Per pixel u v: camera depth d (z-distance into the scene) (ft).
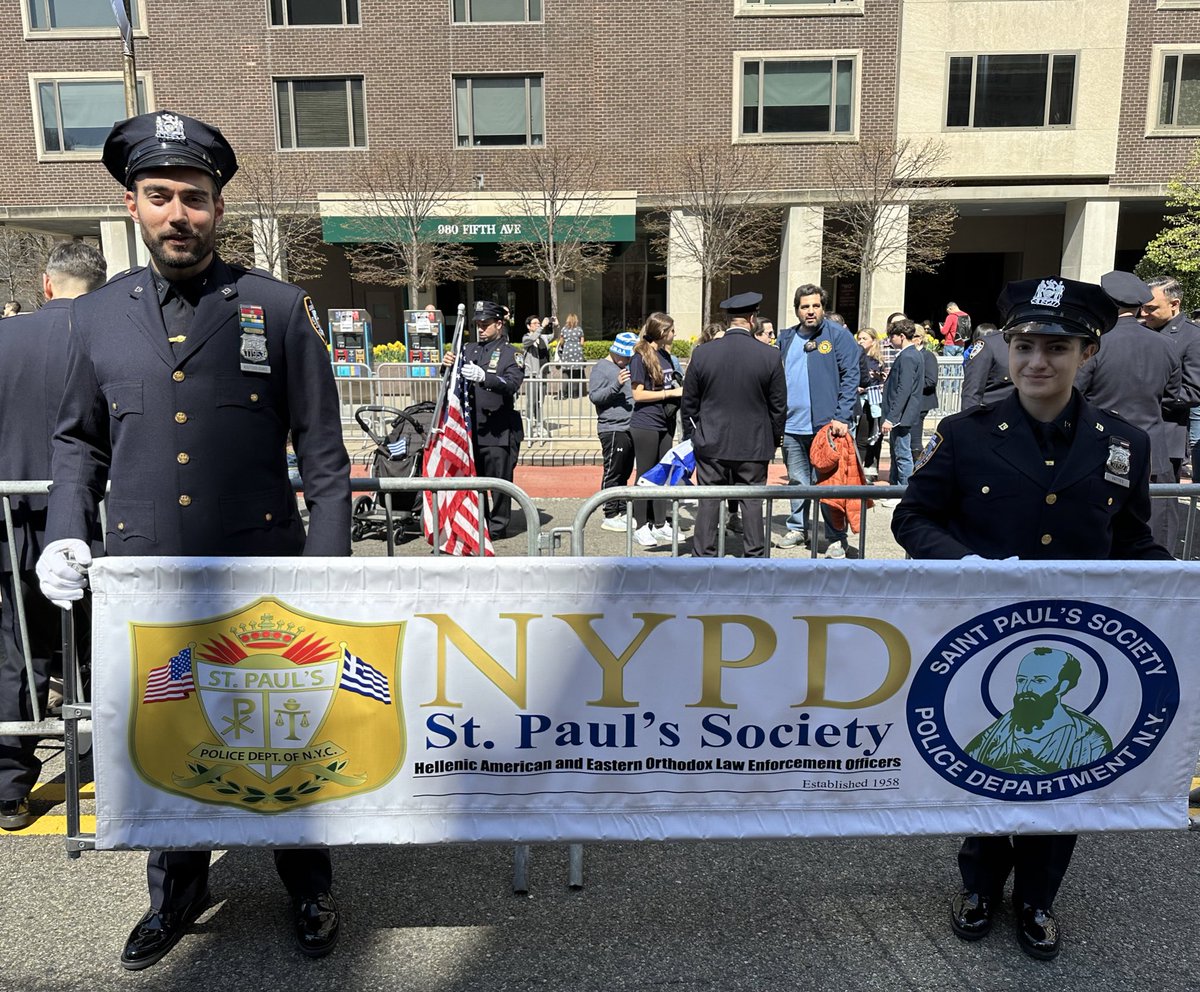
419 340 56.03
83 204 74.23
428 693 7.50
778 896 9.16
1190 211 67.36
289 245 75.20
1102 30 69.87
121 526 7.50
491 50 72.59
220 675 7.38
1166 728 7.78
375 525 25.35
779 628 7.48
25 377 10.48
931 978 7.98
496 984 7.87
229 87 73.00
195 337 7.45
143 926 8.14
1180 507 18.24
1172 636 7.58
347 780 7.59
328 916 8.24
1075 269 74.08
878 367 34.94
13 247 76.28
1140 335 16.15
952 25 70.33
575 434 37.86
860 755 7.72
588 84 72.84
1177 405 17.39
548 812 7.73
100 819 7.54
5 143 73.41
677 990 7.82
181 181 7.11
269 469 7.85
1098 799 7.89
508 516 24.84
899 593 7.44
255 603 7.28
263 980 7.89
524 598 7.37
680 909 8.93
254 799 7.56
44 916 8.75
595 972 8.03
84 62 72.02
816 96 71.92
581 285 86.48
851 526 22.48
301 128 74.08
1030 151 71.92
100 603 7.20
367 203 72.64
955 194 71.61
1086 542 7.80
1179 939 8.49
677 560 7.37
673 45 71.92
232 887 9.24
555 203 71.26
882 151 69.26
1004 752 7.75
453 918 8.77
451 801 7.70
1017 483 7.81
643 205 73.92
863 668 7.56
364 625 7.36
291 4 72.18
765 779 7.73
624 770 7.70
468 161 74.23
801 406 22.99
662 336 24.53
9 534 10.02
